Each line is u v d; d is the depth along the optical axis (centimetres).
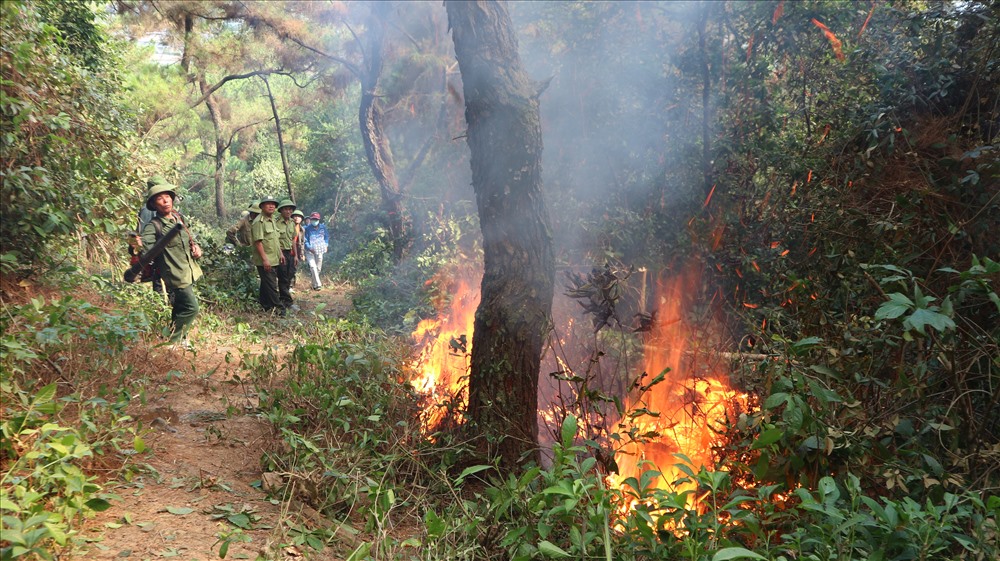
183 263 614
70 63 580
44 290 492
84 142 524
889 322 342
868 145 470
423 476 415
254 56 1666
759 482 328
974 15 455
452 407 456
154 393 477
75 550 256
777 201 696
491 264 444
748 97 891
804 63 830
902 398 330
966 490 281
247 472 379
